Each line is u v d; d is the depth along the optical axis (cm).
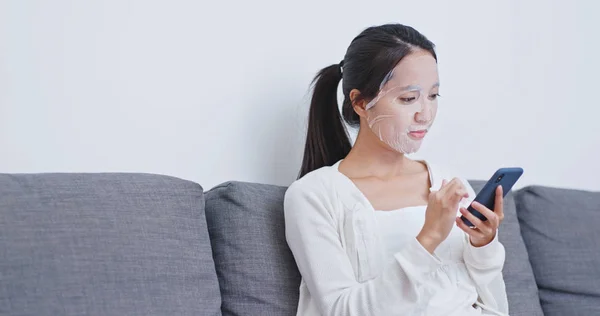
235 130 179
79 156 160
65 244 126
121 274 130
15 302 120
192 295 138
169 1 171
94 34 162
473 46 214
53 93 158
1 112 153
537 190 196
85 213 131
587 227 191
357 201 152
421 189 161
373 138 158
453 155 211
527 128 223
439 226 138
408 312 135
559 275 187
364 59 154
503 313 154
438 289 147
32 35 156
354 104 158
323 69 175
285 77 186
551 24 227
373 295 136
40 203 128
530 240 191
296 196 152
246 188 157
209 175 176
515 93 221
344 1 195
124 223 134
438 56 209
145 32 168
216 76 177
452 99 211
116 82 165
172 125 171
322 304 142
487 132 217
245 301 149
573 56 231
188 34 173
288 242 151
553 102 228
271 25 184
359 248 148
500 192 140
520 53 222
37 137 156
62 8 159
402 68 151
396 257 137
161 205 140
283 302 150
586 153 233
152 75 169
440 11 209
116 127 164
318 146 175
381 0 200
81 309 124
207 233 148
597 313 184
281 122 185
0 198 125
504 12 220
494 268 150
